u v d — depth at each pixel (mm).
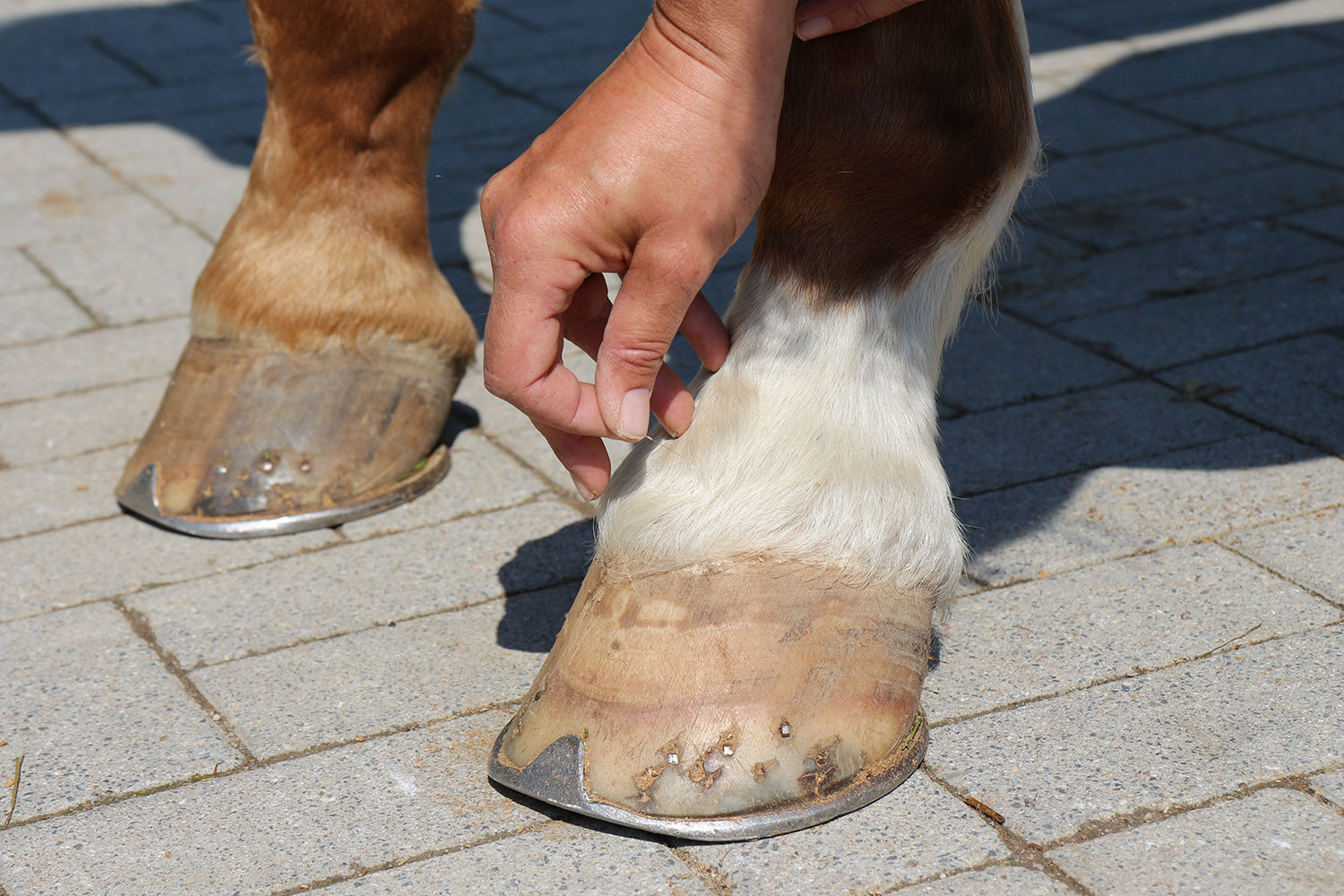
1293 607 1874
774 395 1520
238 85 4797
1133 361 2662
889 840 1475
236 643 1931
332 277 2207
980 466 2314
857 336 1513
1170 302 2912
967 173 1466
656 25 1301
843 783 1511
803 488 1508
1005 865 1433
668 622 1503
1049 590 1949
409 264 2279
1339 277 2961
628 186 1287
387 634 1936
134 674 1869
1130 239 3260
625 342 1336
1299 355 2623
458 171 3941
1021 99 1484
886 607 1544
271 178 2203
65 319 3092
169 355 2914
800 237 1493
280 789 1621
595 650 1535
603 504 1600
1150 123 4051
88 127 4402
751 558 1506
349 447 2238
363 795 1604
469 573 2086
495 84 4695
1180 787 1540
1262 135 3889
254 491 2205
